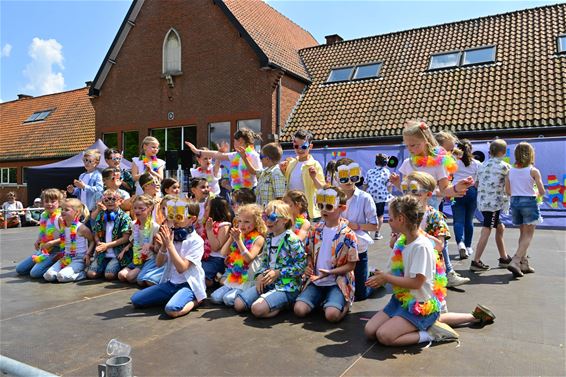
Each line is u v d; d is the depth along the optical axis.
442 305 3.39
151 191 5.52
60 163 16.09
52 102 27.66
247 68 15.51
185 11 16.84
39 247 5.75
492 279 4.93
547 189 9.95
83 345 3.21
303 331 3.46
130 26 18.14
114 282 5.27
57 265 5.46
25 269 5.71
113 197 5.47
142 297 4.09
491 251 6.64
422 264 3.10
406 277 3.15
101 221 5.46
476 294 4.34
